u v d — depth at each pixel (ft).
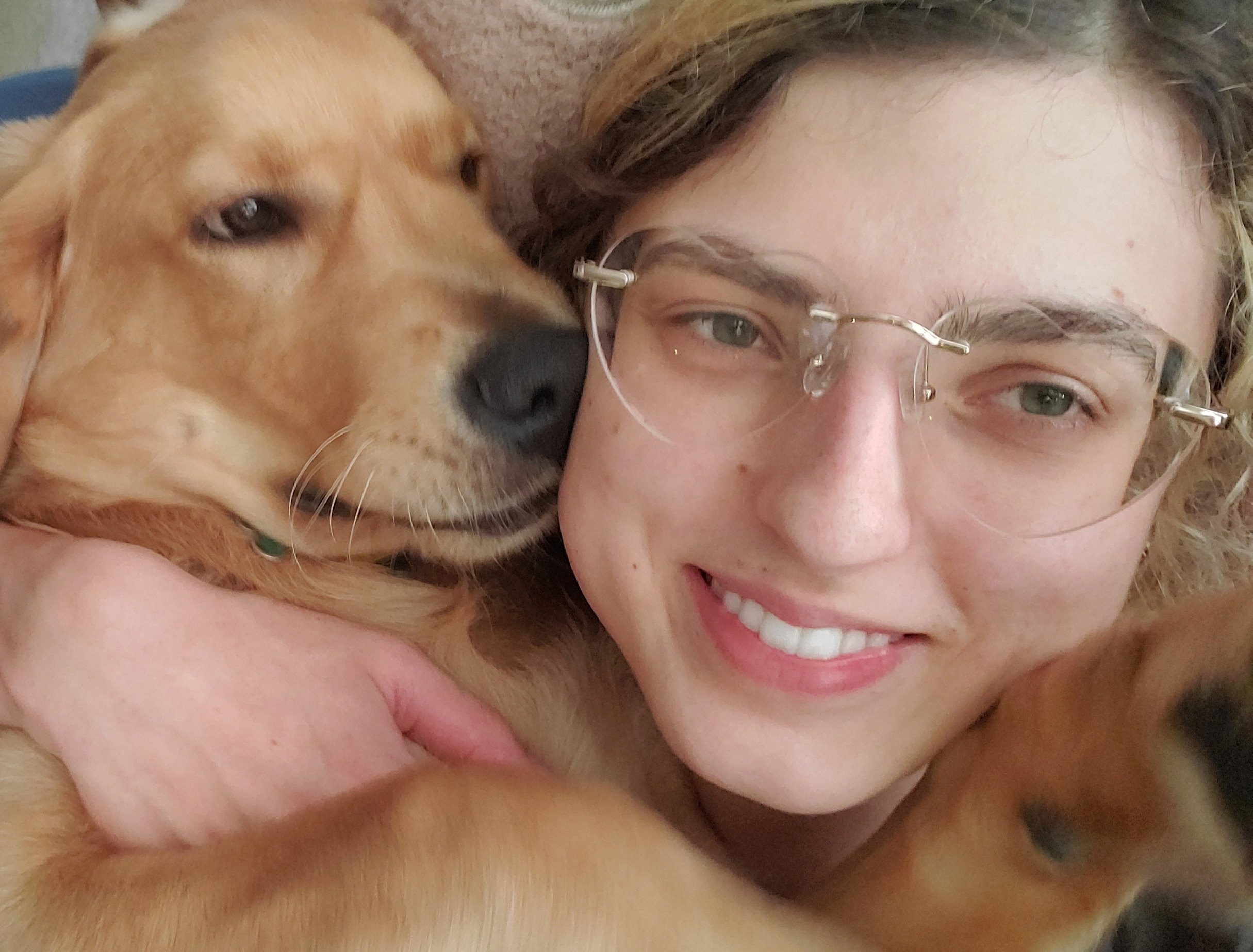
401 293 0.93
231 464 0.98
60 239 1.00
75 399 1.00
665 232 0.76
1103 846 0.60
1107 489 0.72
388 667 0.92
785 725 0.81
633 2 0.98
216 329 0.95
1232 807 0.54
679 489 0.78
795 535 0.71
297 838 0.74
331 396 0.93
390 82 0.99
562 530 0.91
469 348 0.91
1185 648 0.57
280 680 0.86
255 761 0.83
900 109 0.68
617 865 0.67
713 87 0.74
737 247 0.72
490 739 0.91
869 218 0.68
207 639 0.87
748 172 0.72
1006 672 0.77
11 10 2.20
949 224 0.67
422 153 1.00
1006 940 0.64
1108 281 0.67
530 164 1.10
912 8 0.68
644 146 0.81
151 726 0.83
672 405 0.78
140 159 0.95
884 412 0.70
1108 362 0.69
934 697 0.80
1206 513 0.88
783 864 0.96
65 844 0.81
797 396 0.73
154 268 0.96
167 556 0.98
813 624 0.77
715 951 0.64
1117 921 0.60
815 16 0.70
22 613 0.87
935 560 0.73
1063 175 0.66
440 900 0.66
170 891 0.73
